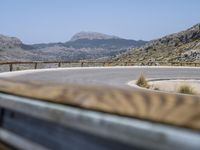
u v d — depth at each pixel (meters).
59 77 31.78
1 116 3.25
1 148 3.10
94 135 1.94
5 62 34.88
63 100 2.28
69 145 2.16
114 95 2.22
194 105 1.86
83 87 2.59
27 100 2.71
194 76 45.53
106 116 1.87
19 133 2.87
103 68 51.91
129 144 1.67
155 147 1.54
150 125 1.60
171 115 1.66
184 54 154.62
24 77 28.97
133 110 1.82
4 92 3.14
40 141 2.53
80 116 2.07
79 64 54.94
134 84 30.48
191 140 1.42
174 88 34.25
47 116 2.42
